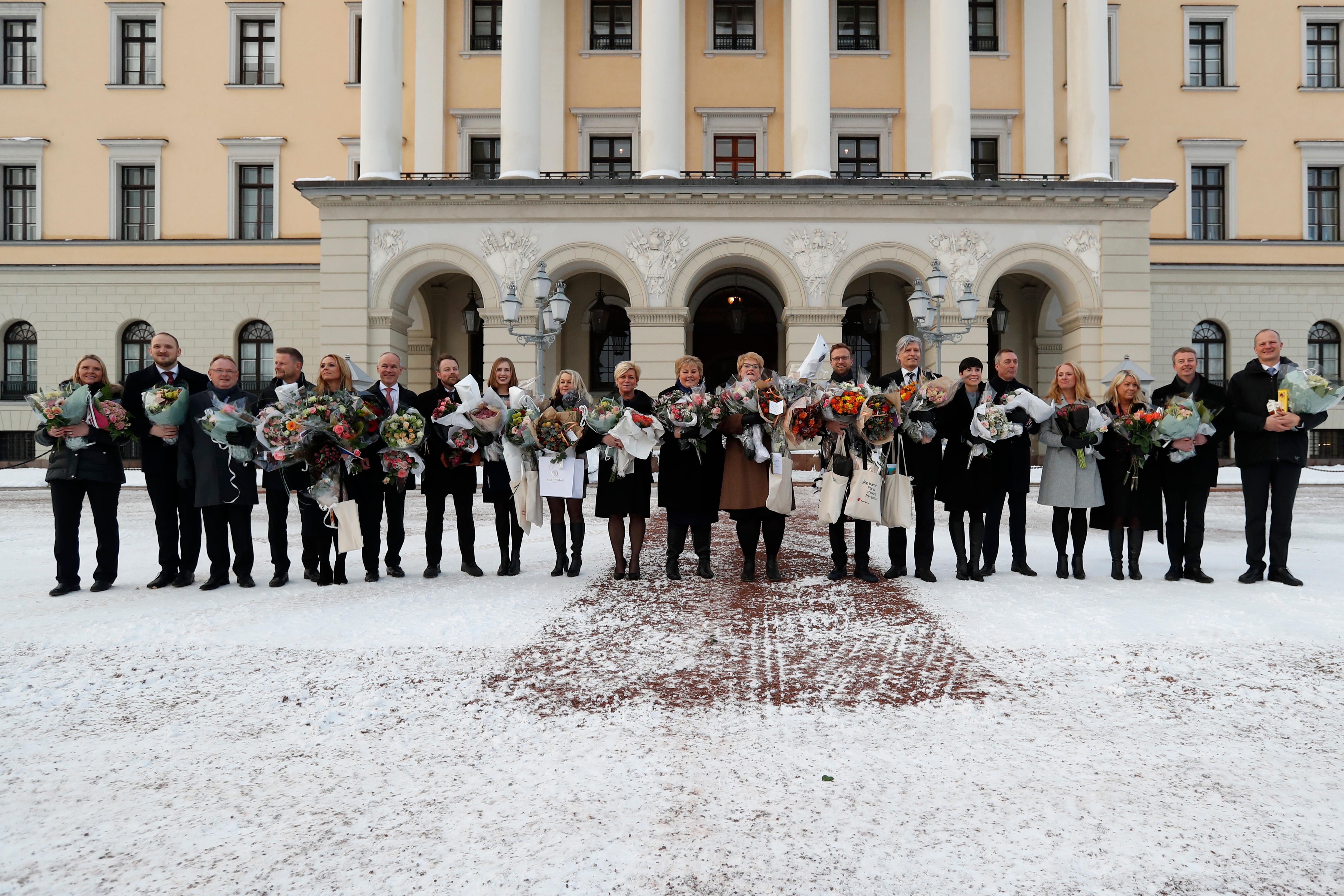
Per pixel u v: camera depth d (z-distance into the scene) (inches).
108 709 157.0
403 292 889.5
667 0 873.5
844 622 223.9
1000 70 1039.6
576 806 115.7
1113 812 113.4
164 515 284.8
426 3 1040.8
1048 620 222.4
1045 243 860.0
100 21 1076.5
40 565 339.0
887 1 1031.0
